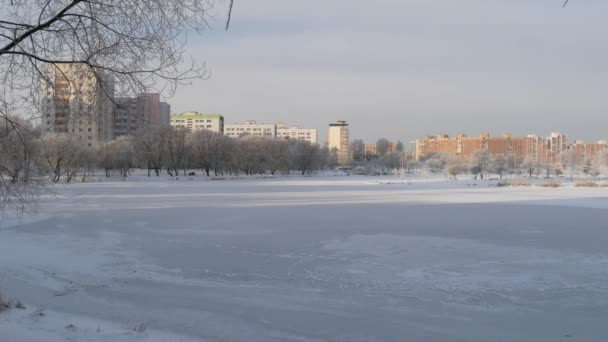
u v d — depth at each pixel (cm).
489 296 1235
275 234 2269
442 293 1264
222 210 3388
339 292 1269
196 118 19162
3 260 1541
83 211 3234
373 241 2073
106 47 698
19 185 1005
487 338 939
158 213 3153
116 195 4841
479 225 2611
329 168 17625
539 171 13250
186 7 682
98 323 908
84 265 1541
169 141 8781
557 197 4859
